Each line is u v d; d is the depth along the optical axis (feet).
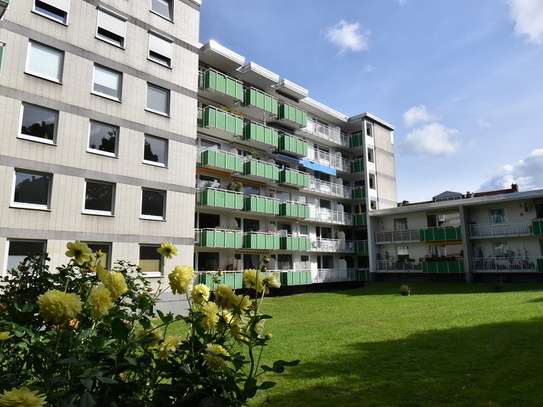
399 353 26.27
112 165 51.78
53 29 48.21
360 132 115.44
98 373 6.09
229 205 72.23
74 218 47.32
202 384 6.91
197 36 65.41
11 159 43.06
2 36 43.80
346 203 116.98
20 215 43.09
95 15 52.54
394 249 107.55
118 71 54.24
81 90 49.85
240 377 7.55
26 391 4.89
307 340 32.45
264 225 88.02
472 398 17.13
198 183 74.28
